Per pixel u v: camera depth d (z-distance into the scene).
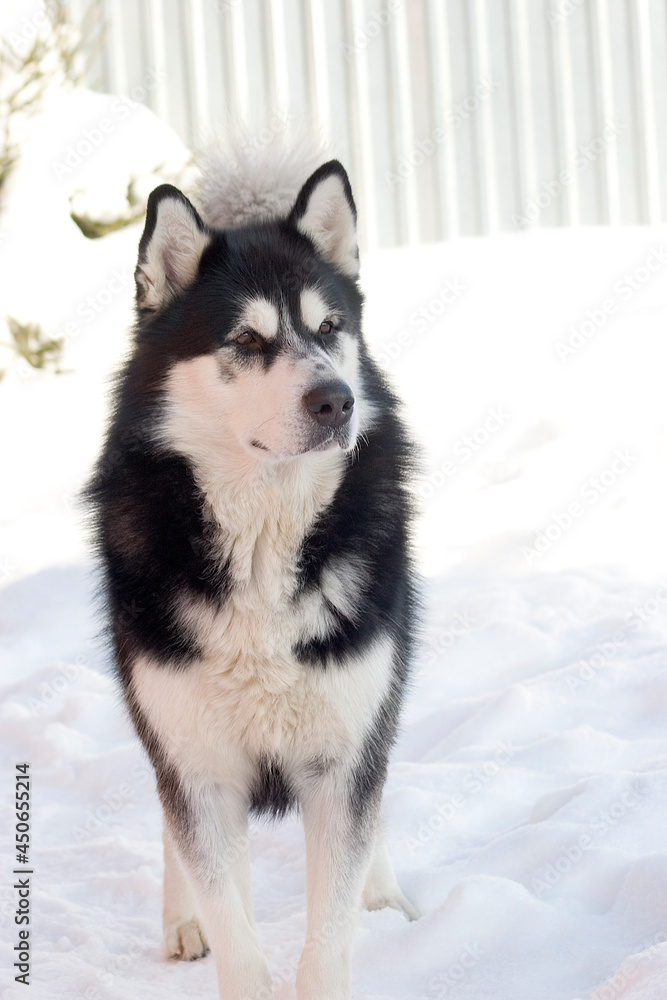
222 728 2.53
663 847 2.86
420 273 10.54
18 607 6.24
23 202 10.12
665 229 11.74
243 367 2.64
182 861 2.52
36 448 8.29
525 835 3.02
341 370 2.83
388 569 2.66
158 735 2.57
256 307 2.70
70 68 11.05
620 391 7.74
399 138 12.88
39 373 9.69
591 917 2.65
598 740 3.70
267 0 12.53
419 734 4.20
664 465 6.75
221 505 2.59
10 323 9.66
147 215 2.78
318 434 2.51
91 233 10.73
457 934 2.64
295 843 3.60
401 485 2.85
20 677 5.52
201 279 2.80
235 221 3.39
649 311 8.91
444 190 13.02
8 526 7.23
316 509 2.62
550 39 13.05
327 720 2.52
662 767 3.33
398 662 2.76
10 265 9.80
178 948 2.90
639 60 13.26
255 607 2.50
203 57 12.62
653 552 5.77
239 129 3.53
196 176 3.58
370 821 2.56
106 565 2.73
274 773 2.64
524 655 4.73
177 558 2.55
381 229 12.98
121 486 2.69
